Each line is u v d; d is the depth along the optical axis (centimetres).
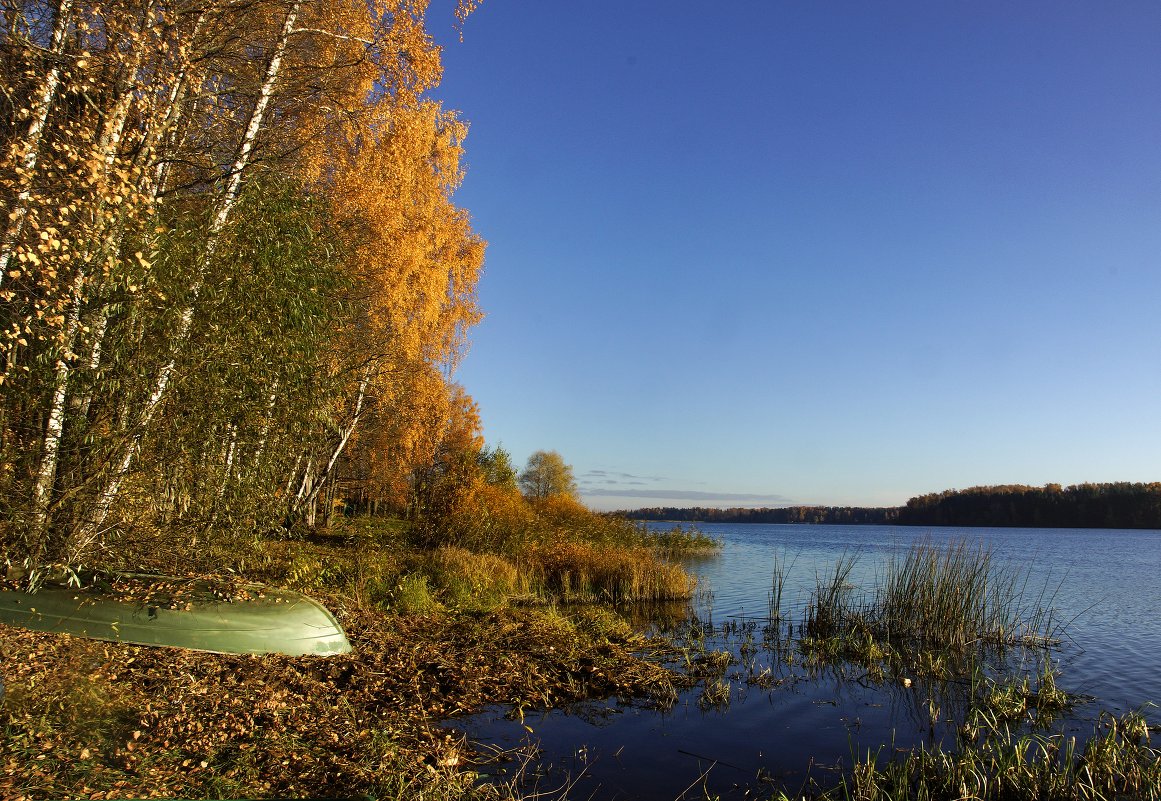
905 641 1162
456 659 822
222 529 666
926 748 638
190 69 712
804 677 905
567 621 1114
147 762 420
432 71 1020
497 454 2872
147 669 573
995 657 1062
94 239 536
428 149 1606
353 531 1853
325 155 1106
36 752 402
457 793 461
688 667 916
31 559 545
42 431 567
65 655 503
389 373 1539
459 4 884
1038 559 3416
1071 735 682
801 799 513
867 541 5819
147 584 589
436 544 1797
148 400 590
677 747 623
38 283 523
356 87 1041
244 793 406
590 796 508
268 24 866
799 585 1991
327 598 970
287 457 726
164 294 573
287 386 671
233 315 620
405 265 1466
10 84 573
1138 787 538
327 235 763
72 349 557
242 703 545
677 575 1673
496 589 1374
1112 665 1015
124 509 590
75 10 625
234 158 772
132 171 565
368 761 481
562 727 659
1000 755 559
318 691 626
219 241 639
